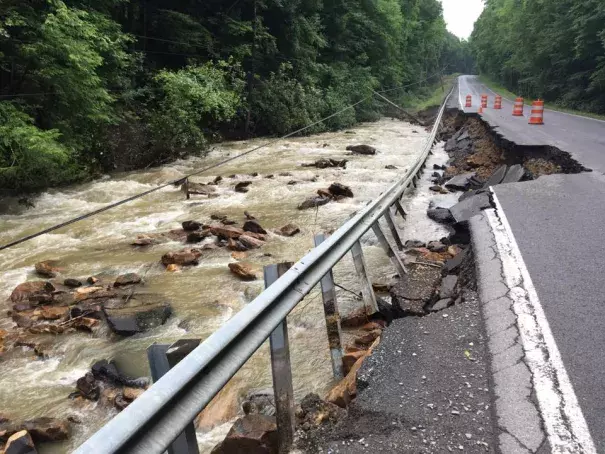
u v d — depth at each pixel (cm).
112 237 920
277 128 2755
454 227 805
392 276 676
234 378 438
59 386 448
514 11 6356
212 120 2380
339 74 4012
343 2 4191
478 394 313
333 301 403
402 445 270
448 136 2792
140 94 1853
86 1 1659
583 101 3572
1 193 1152
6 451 344
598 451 254
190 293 644
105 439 150
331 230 930
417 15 7394
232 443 290
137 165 1652
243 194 1270
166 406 182
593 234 626
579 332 379
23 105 1259
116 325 535
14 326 570
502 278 496
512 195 858
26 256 820
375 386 332
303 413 312
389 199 766
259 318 271
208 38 2447
